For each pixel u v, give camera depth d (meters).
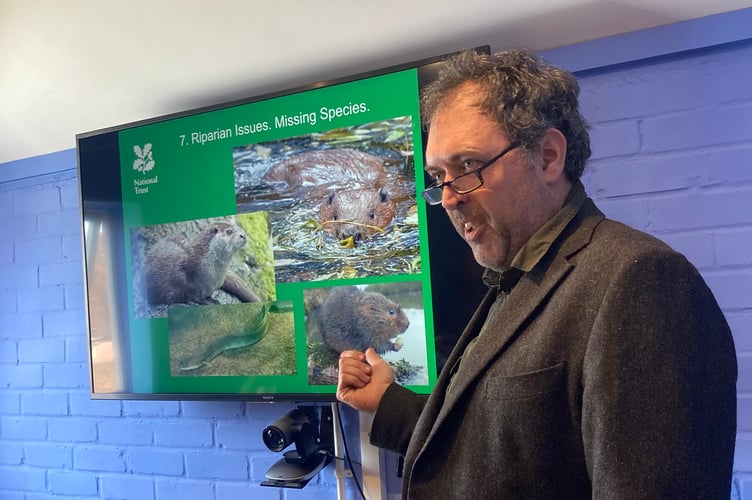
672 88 1.29
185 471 1.76
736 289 1.25
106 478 1.87
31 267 2.01
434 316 1.34
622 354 0.59
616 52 1.30
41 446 1.97
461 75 0.79
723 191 1.26
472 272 1.31
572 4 1.26
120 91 1.69
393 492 1.49
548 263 0.75
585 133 0.80
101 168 1.71
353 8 1.36
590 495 0.65
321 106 1.45
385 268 1.39
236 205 1.55
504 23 1.33
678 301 0.59
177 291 1.61
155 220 1.64
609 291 0.62
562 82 0.77
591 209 0.78
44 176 2.00
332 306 1.44
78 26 1.52
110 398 1.68
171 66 1.59
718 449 0.56
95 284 1.71
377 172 1.40
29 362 2.00
